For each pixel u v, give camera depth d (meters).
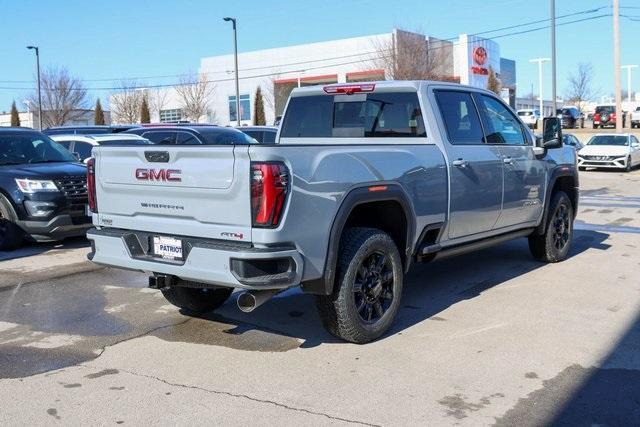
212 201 4.66
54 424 3.98
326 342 5.41
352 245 5.07
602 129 51.56
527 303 6.51
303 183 4.62
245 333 5.70
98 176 5.44
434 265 8.39
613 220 12.41
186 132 14.90
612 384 4.51
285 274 4.57
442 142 6.12
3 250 9.59
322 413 4.09
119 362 5.02
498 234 7.16
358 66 48.81
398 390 4.42
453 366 4.84
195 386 4.54
